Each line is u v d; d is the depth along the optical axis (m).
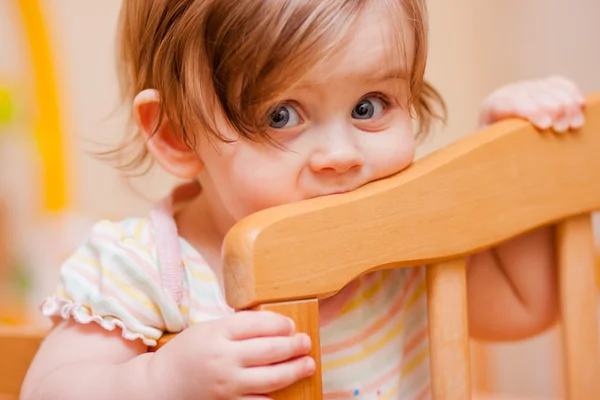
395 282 0.78
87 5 1.38
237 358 0.50
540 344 1.46
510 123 0.64
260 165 0.62
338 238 0.53
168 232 0.73
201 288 0.71
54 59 1.39
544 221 0.64
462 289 0.61
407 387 0.78
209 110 0.62
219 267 0.74
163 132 0.70
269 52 0.57
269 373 0.50
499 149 0.62
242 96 0.60
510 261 0.78
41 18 1.39
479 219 0.61
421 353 0.79
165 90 0.66
